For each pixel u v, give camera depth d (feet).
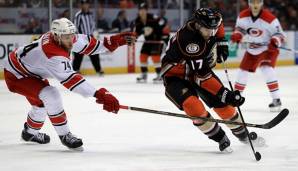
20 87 21.43
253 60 33.12
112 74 57.88
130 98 39.34
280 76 55.88
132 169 18.90
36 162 19.98
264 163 19.71
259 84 48.49
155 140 24.14
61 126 21.52
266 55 32.96
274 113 32.32
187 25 19.95
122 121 29.35
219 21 19.47
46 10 54.49
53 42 20.26
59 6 55.16
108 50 22.11
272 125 20.54
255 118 30.45
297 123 28.45
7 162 20.01
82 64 56.54
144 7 49.70
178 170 18.74
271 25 32.30
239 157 20.67
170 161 20.08
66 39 20.13
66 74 20.08
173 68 20.72
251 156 20.84
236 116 21.56
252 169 18.83
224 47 21.27
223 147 21.30
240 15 33.06
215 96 20.84
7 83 21.77
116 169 18.93
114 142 23.75
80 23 53.57
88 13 53.98
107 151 21.89
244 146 22.63
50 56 20.02
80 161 20.13
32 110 22.72
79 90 20.08
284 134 25.36
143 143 23.49
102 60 57.47
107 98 19.97
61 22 20.06
